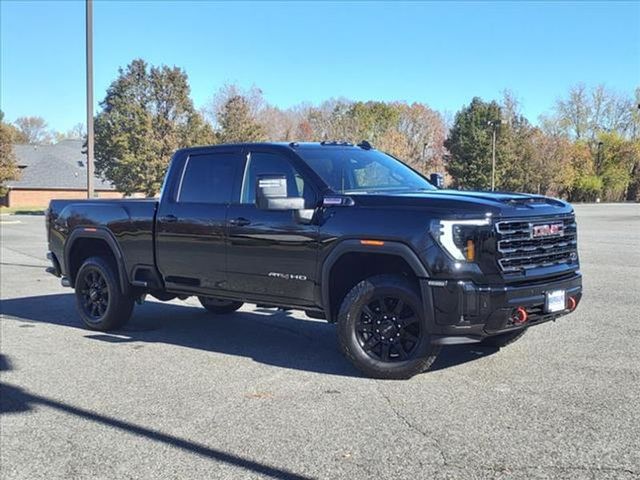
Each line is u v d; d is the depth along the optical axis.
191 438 4.49
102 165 51.22
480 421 4.58
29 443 4.53
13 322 8.75
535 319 5.41
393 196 5.58
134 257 7.57
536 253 5.41
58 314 9.38
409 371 5.50
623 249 17.22
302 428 4.59
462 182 73.88
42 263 16.34
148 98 49.03
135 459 4.19
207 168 6.96
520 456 3.99
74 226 8.23
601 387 5.27
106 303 8.05
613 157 82.62
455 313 5.11
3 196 56.25
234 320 8.65
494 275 5.13
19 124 118.75
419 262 5.22
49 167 64.12
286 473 3.89
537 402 4.94
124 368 6.31
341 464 3.98
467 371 5.80
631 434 4.28
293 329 8.02
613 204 70.75
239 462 4.07
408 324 5.53
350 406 5.00
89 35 14.93
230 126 49.62
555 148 75.00
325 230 5.74
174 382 5.80
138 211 7.50
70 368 6.36
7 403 5.36
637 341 6.82
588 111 84.88
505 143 73.06
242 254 6.43
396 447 4.20
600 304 8.98
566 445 4.13
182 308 9.66
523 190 74.69
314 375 5.89
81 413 5.08
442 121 83.44
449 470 3.84
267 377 5.87
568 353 6.36
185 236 6.94
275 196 5.67
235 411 4.98
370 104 80.62
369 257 5.70
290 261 6.05
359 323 5.68
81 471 4.05
